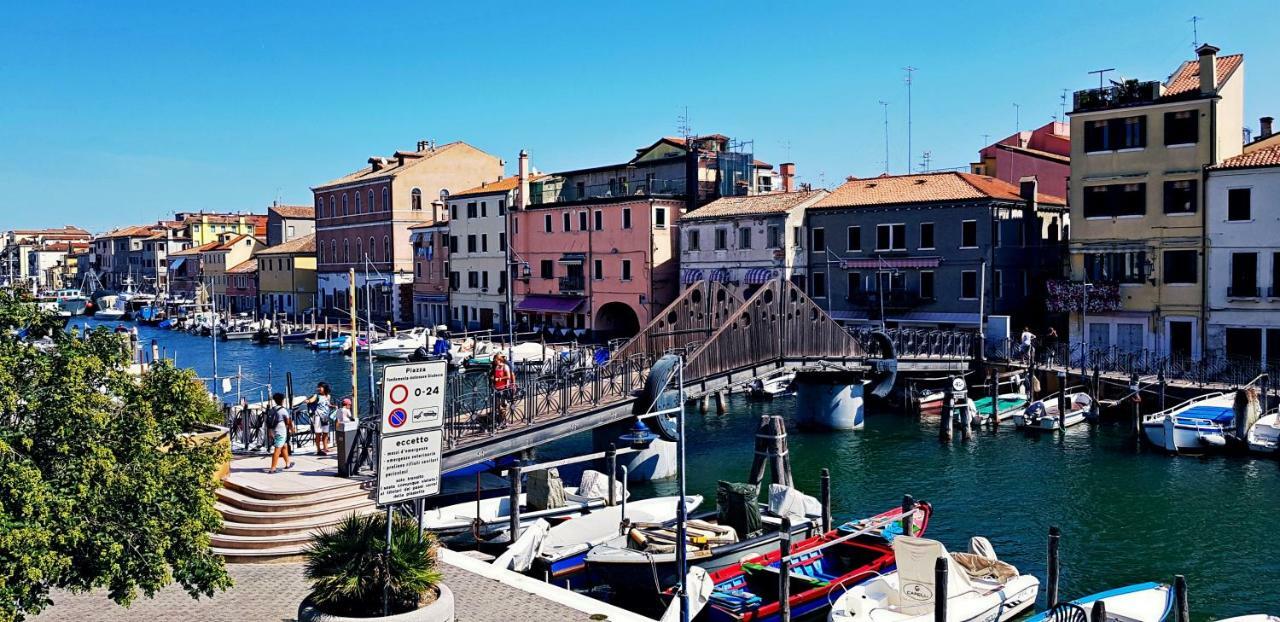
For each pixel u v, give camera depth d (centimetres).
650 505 2222
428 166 7856
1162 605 1653
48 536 917
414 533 1149
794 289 3353
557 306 6259
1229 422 3116
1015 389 3950
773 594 1755
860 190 5175
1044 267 4928
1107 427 3547
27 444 995
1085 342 4209
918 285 4781
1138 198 4038
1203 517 2402
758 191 6562
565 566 1909
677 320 3241
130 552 1026
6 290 1160
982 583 1711
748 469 3038
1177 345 3962
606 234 5962
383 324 7731
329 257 8706
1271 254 3688
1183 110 3891
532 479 2286
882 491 2764
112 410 1159
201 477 1145
